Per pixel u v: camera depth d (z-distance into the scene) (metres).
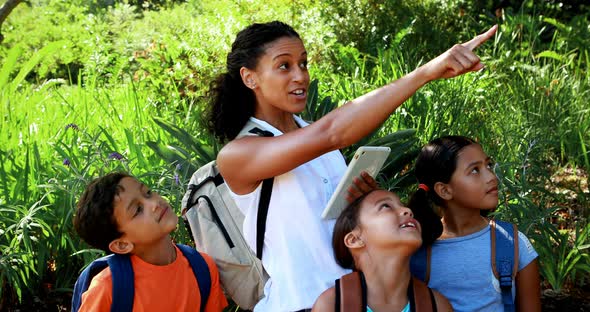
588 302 3.65
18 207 3.56
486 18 9.02
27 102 5.60
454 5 8.38
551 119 5.60
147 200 2.47
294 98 2.51
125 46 8.80
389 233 2.36
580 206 4.60
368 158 2.40
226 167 2.45
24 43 10.01
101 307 2.38
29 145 4.45
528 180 4.54
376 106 2.24
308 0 7.89
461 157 2.69
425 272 2.71
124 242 2.46
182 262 2.56
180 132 3.99
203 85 6.14
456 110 5.38
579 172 5.28
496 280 2.67
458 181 2.69
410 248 2.37
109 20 12.05
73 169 3.59
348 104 2.28
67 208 3.67
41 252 3.59
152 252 2.49
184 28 7.82
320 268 2.48
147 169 4.11
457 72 2.18
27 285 3.51
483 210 2.94
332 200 2.46
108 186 2.44
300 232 2.47
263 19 7.49
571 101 6.07
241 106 2.62
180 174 3.76
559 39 7.98
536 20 8.59
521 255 2.71
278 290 2.47
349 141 2.29
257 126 2.58
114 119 5.33
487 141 5.20
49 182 3.77
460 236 2.74
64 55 9.50
